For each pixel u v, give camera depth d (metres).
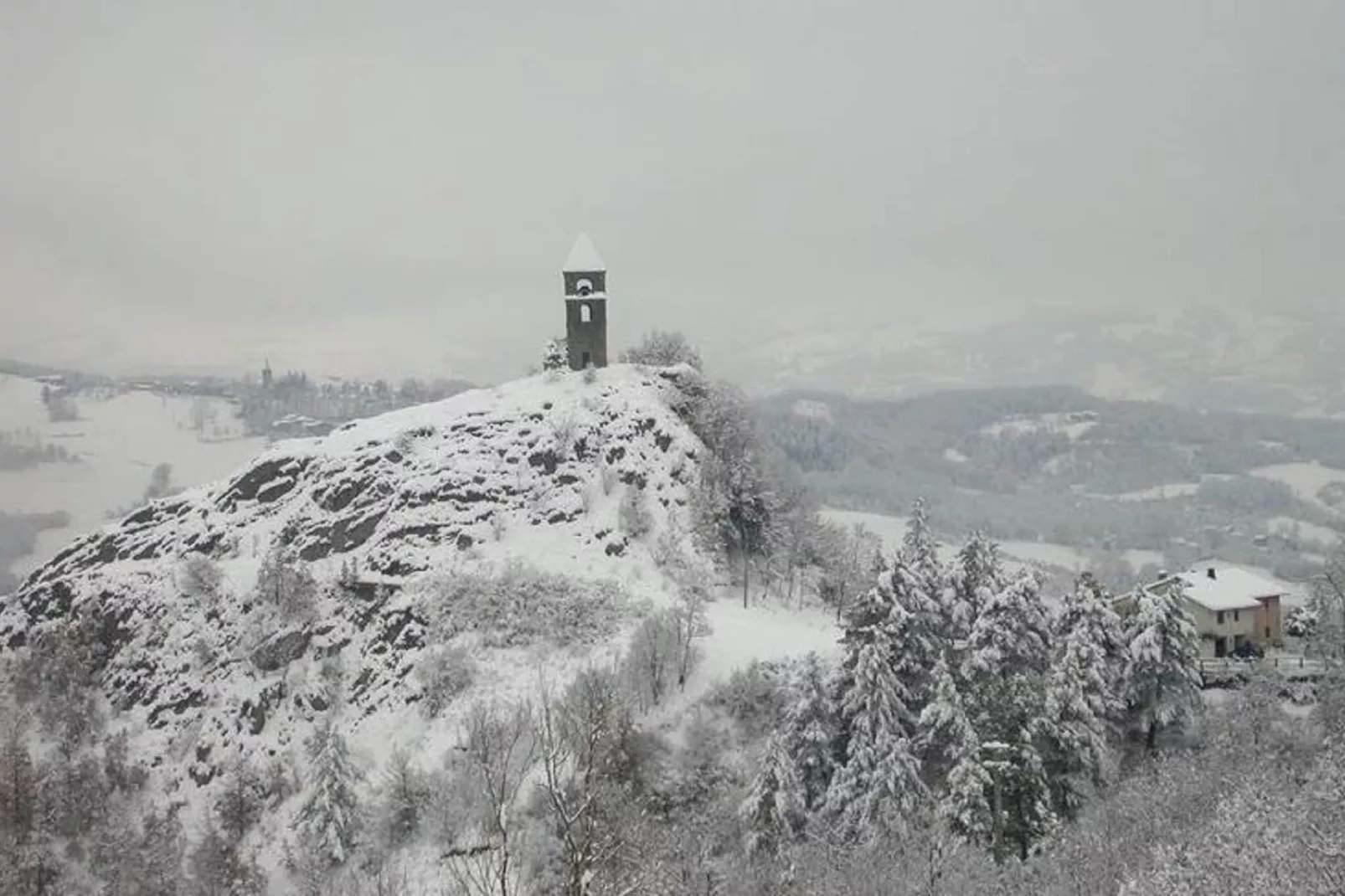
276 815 104.12
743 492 140.12
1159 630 88.94
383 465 142.50
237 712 117.75
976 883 59.22
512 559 126.12
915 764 78.06
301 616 125.25
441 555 128.38
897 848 65.69
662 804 87.81
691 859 71.06
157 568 142.00
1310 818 51.66
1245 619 110.62
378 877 77.19
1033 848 72.06
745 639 110.69
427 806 90.56
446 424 148.88
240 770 108.56
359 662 119.88
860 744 81.19
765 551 139.25
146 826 104.06
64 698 126.88
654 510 137.75
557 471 140.25
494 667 110.62
